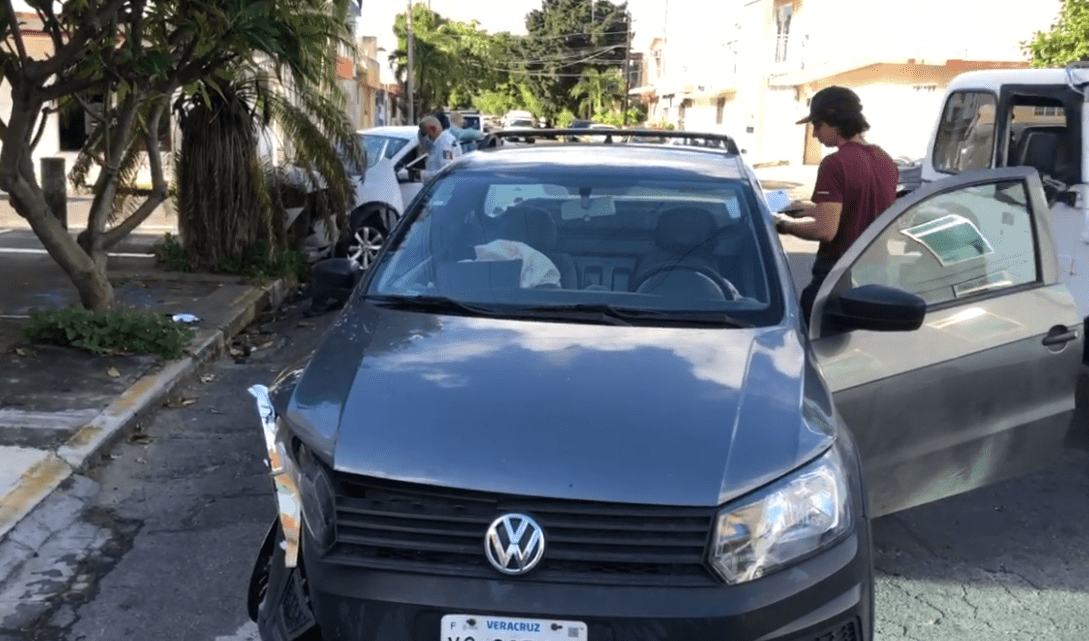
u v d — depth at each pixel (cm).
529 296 399
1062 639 405
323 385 334
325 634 286
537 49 7438
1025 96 679
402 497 288
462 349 348
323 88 1052
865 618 294
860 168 553
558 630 272
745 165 488
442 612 275
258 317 970
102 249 833
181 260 1083
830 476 297
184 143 1064
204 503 527
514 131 580
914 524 513
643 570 278
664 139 636
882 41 2898
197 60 795
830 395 344
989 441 452
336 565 286
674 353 346
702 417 307
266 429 316
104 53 729
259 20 714
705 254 416
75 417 609
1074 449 612
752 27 4034
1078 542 494
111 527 497
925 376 430
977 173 452
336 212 1113
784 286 402
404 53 5503
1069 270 615
